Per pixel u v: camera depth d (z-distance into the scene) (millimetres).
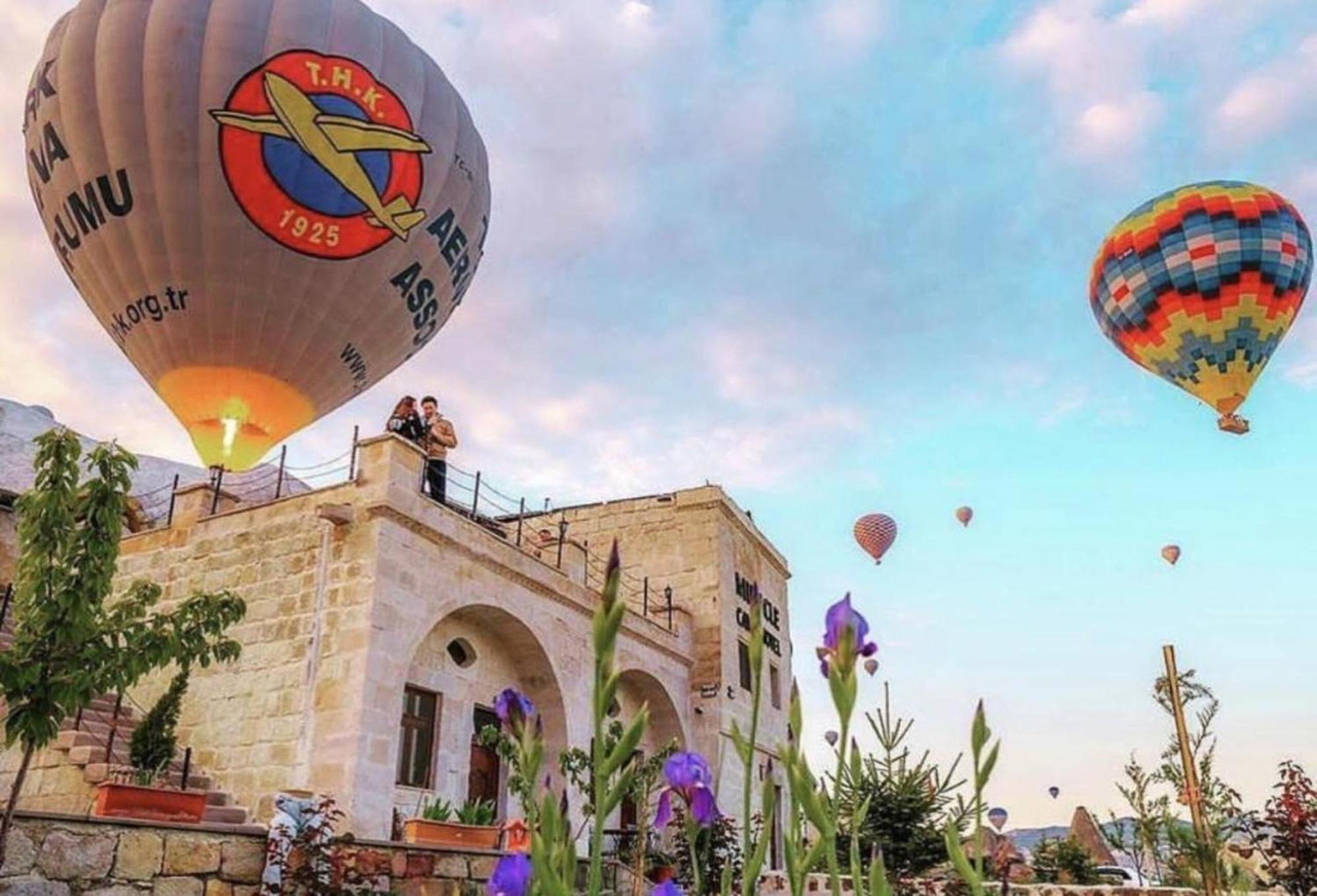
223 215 17922
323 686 14383
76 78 18125
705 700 24922
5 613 13250
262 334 18609
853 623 1862
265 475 24344
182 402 18984
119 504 8625
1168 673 12727
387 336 20359
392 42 20047
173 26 17984
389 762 14250
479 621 17797
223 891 10070
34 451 26016
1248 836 13516
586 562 21297
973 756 1803
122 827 9328
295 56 18453
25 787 13141
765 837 1853
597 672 1673
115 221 18109
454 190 20672
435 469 17922
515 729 2010
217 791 14258
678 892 2244
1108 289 24453
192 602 9047
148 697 15891
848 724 1805
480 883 12352
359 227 18828
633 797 14930
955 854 1753
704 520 27094
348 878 10742
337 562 15188
